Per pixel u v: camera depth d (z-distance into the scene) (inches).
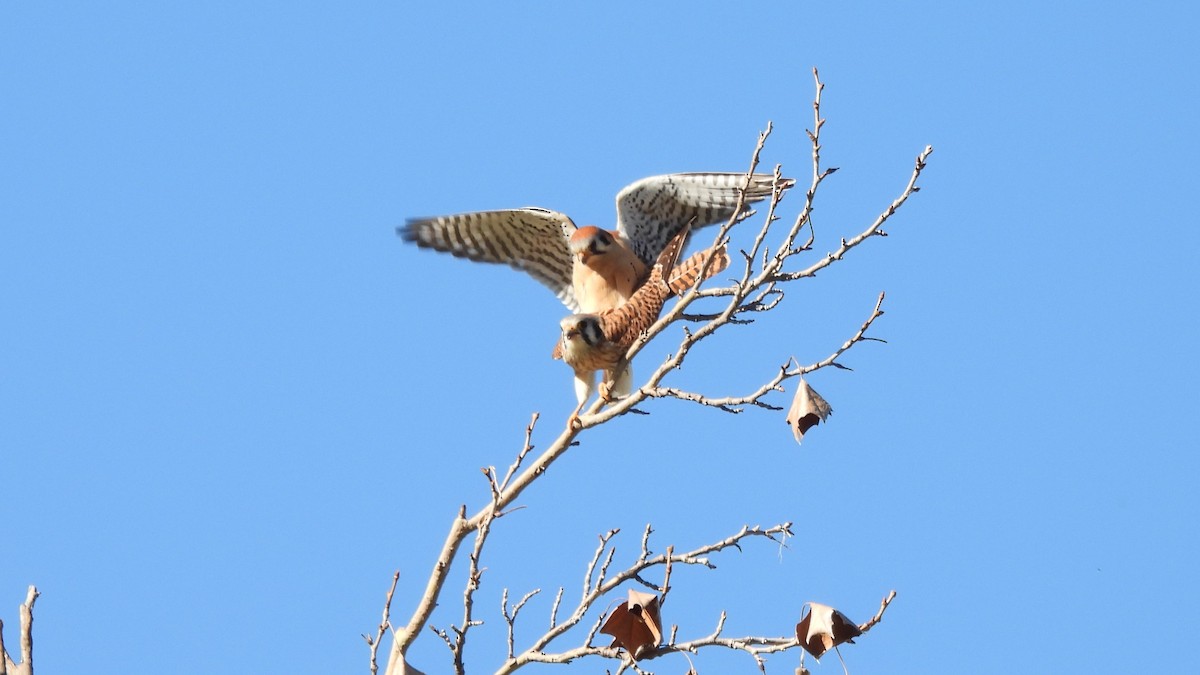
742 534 448.1
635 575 446.6
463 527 453.4
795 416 439.8
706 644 441.7
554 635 446.3
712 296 444.1
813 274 430.0
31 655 393.1
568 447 454.6
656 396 443.8
